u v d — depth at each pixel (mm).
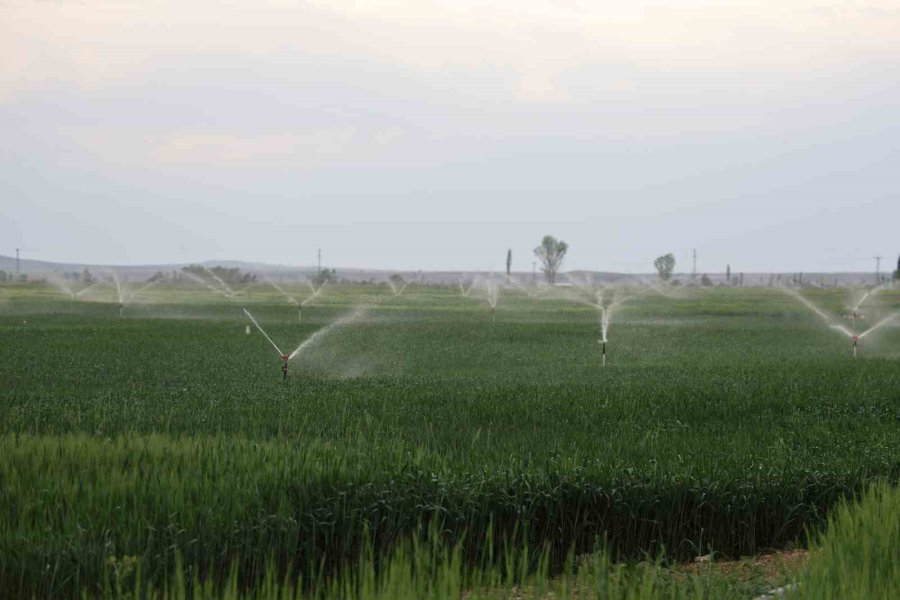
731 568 12102
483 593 9945
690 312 84562
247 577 10344
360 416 18469
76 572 9422
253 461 12391
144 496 10789
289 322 60719
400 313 78562
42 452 12906
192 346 38844
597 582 9320
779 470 13516
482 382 26031
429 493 11773
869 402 21875
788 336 53062
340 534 11164
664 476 12820
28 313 71438
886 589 9203
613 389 23844
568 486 12438
